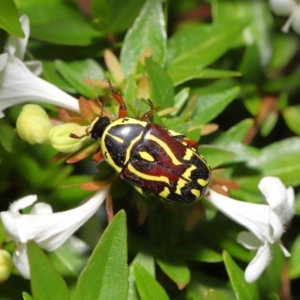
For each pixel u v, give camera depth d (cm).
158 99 16
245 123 17
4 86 16
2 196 18
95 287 15
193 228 17
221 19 19
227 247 17
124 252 15
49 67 17
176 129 16
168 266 16
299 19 18
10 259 16
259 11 19
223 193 16
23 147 17
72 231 16
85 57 17
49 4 18
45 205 16
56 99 16
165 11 17
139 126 16
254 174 18
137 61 17
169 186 16
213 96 17
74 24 17
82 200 17
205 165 16
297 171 18
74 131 16
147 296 16
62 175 18
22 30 15
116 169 16
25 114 16
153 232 17
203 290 17
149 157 16
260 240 16
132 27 17
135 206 17
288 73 19
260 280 17
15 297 17
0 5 15
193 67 18
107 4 17
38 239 16
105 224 18
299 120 18
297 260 17
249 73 18
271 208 16
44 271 14
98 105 16
